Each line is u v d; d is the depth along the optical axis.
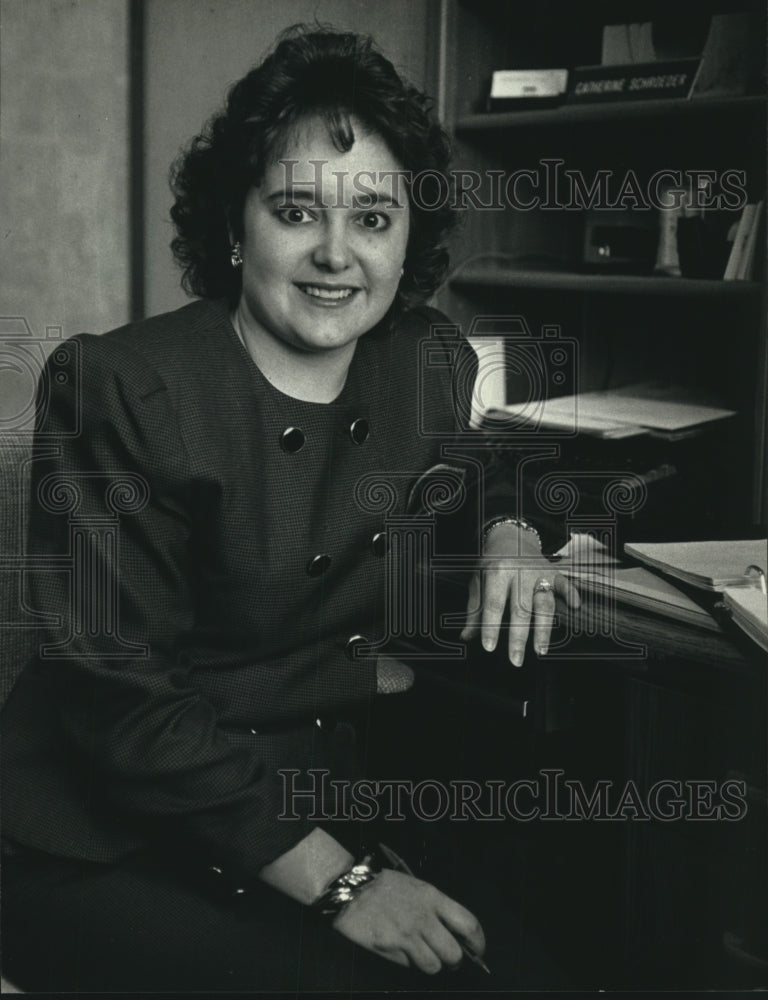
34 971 1.06
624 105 2.32
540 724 1.25
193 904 1.12
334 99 1.17
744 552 1.17
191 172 1.28
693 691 1.15
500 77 2.58
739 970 1.17
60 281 2.31
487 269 2.69
